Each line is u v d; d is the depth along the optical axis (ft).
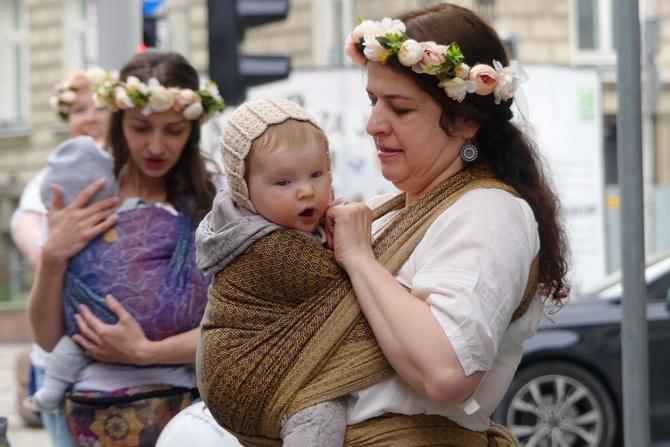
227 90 27.32
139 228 12.94
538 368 28.68
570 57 75.05
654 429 28.48
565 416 28.76
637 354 13.78
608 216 59.93
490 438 9.99
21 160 91.66
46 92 90.99
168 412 13.00
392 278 9.16
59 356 13.02
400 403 9.20
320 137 9.57
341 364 9.12
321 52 78.07
